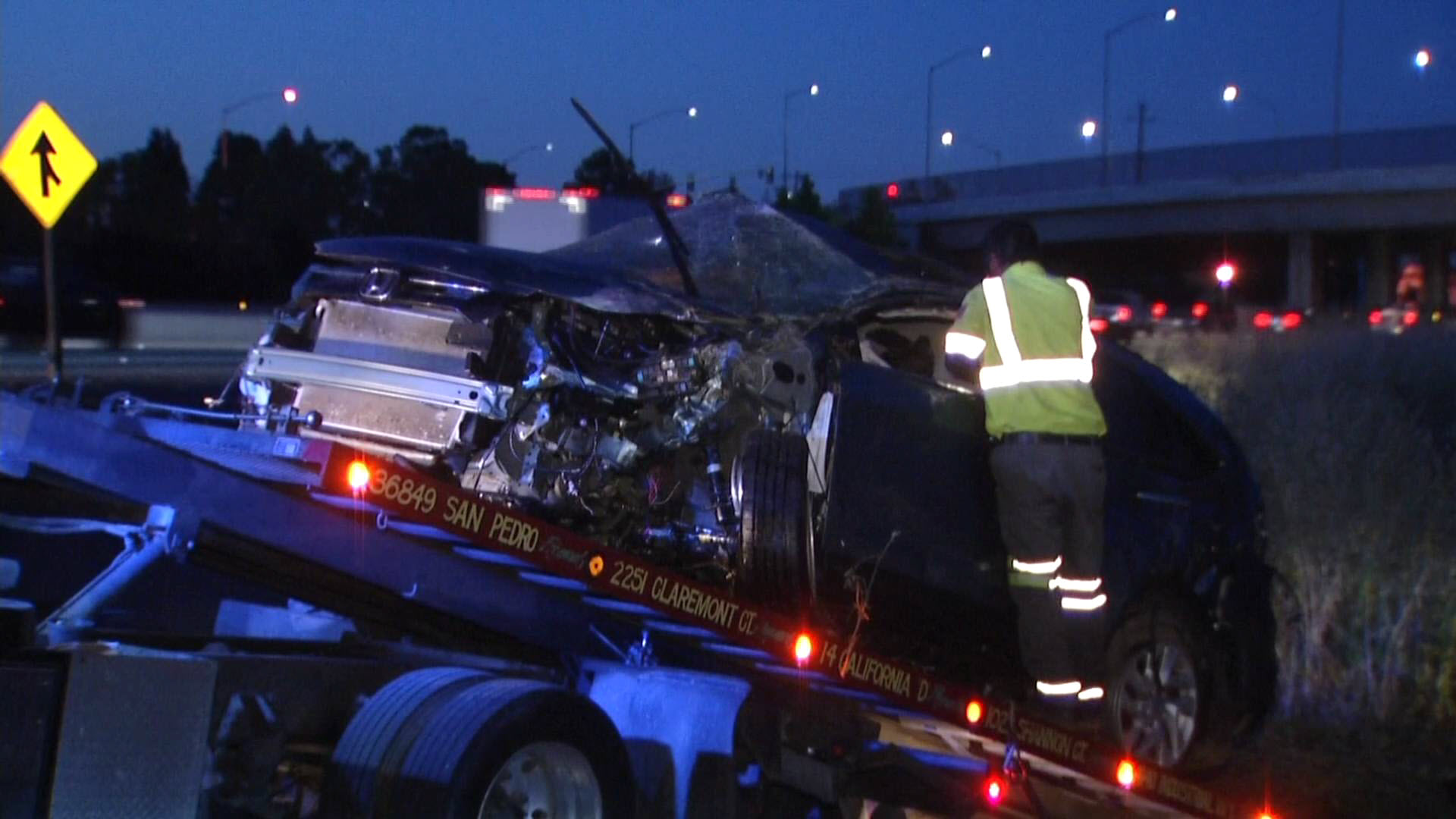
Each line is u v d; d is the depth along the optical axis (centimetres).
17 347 2559
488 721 422
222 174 4628
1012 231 605
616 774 458
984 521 621
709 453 587
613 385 581
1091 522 591
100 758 368
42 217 1478
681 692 498
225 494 465
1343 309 6281
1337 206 5766
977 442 625
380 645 511
